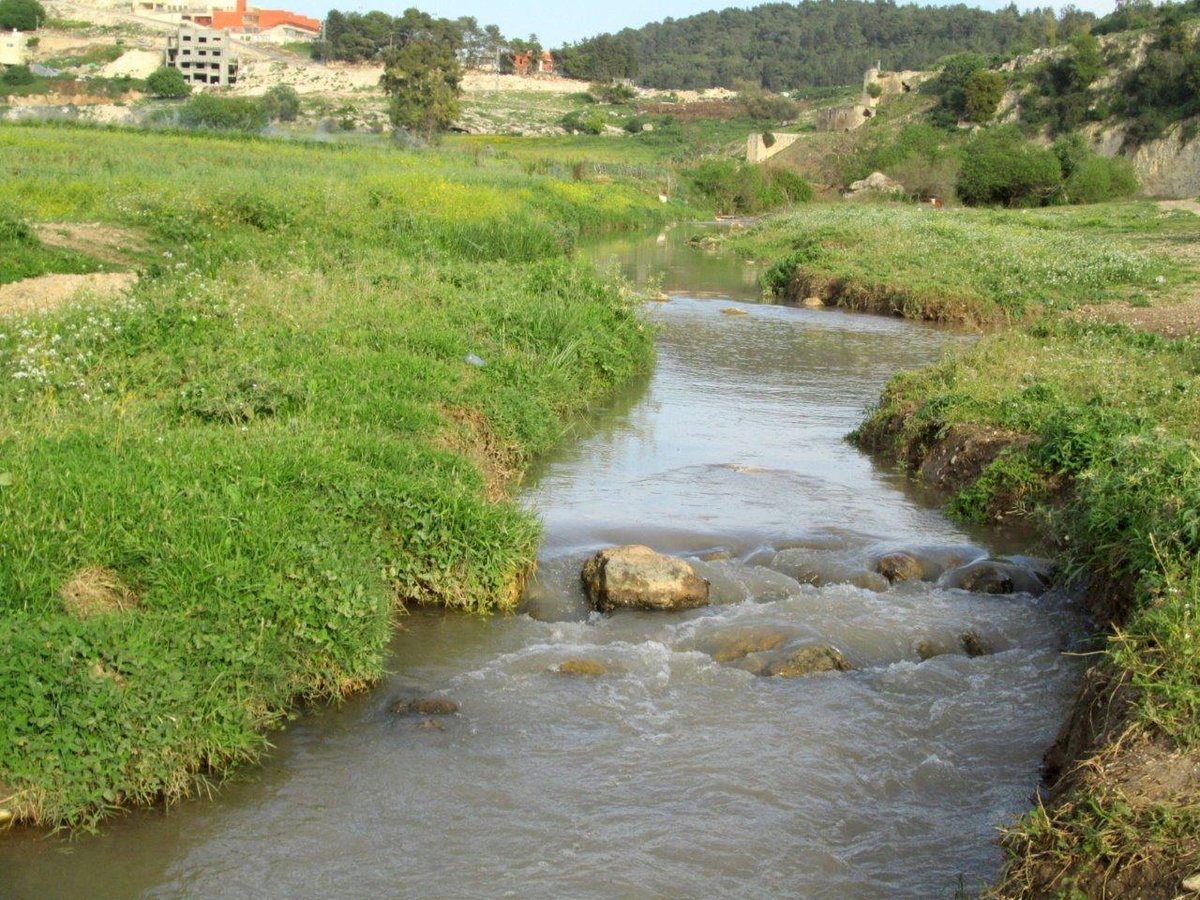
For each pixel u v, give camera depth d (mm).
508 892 5406
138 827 5852
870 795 6258
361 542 8102
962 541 10102
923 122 84312
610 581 8562
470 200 29938
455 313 14805
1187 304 22516
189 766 6215
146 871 5531
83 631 6070
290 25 160000
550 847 5750
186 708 6168
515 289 16984
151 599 6707
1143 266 26953
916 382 14086
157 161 33469
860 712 7121
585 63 158125
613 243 40844
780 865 5645
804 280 27406
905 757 6633
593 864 5621
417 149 58469
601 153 78062
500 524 8633
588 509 10625
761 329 22156
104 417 9203
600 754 6590
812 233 36750
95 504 7289
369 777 6324
